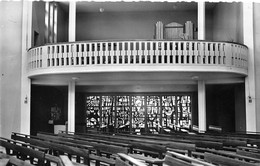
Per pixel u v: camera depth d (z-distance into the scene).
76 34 25.33
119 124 22.05
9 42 18.31
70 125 18.33
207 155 6.98
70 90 18.64
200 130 17.77
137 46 17.88
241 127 18.95
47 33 21.55
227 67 15.99
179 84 18.91
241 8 18.23
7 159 7.14
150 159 7.66
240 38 18.45
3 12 18.45
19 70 18.16
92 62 16.09
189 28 22.45
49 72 16.53
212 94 23.19
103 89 21.17
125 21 25.28
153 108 21.98
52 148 9.70
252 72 17.50
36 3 19.41
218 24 23.50
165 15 25.14
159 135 14.20
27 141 11.79
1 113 18.03
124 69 15.69
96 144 9.37
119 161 6.20
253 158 6.77
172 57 15.77
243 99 18.47
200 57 15.77
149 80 18.41
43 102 21.42
